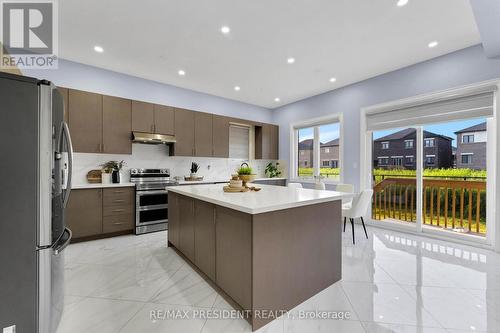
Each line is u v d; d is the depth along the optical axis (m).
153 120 4.08
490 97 2.87
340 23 2.53
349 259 2.67
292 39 2.86
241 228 1.62
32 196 1.33
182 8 2.29
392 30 2.66
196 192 2.34
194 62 3.52
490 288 2.02
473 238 3.09
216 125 4.95
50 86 1.39
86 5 2.25
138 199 3.65
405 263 2.56
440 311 1.71
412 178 4.11
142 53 3.24
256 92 4.95
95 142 3.51
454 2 2.20
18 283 1.30
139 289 2.03
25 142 1.31
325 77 4.09
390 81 3.83
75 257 2.73
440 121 3.30
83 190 3.25
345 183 4.48
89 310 1.72
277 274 1.65
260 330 1.52
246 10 2.32
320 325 1.57
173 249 3.01
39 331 1.36
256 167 6.00
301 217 1.83
